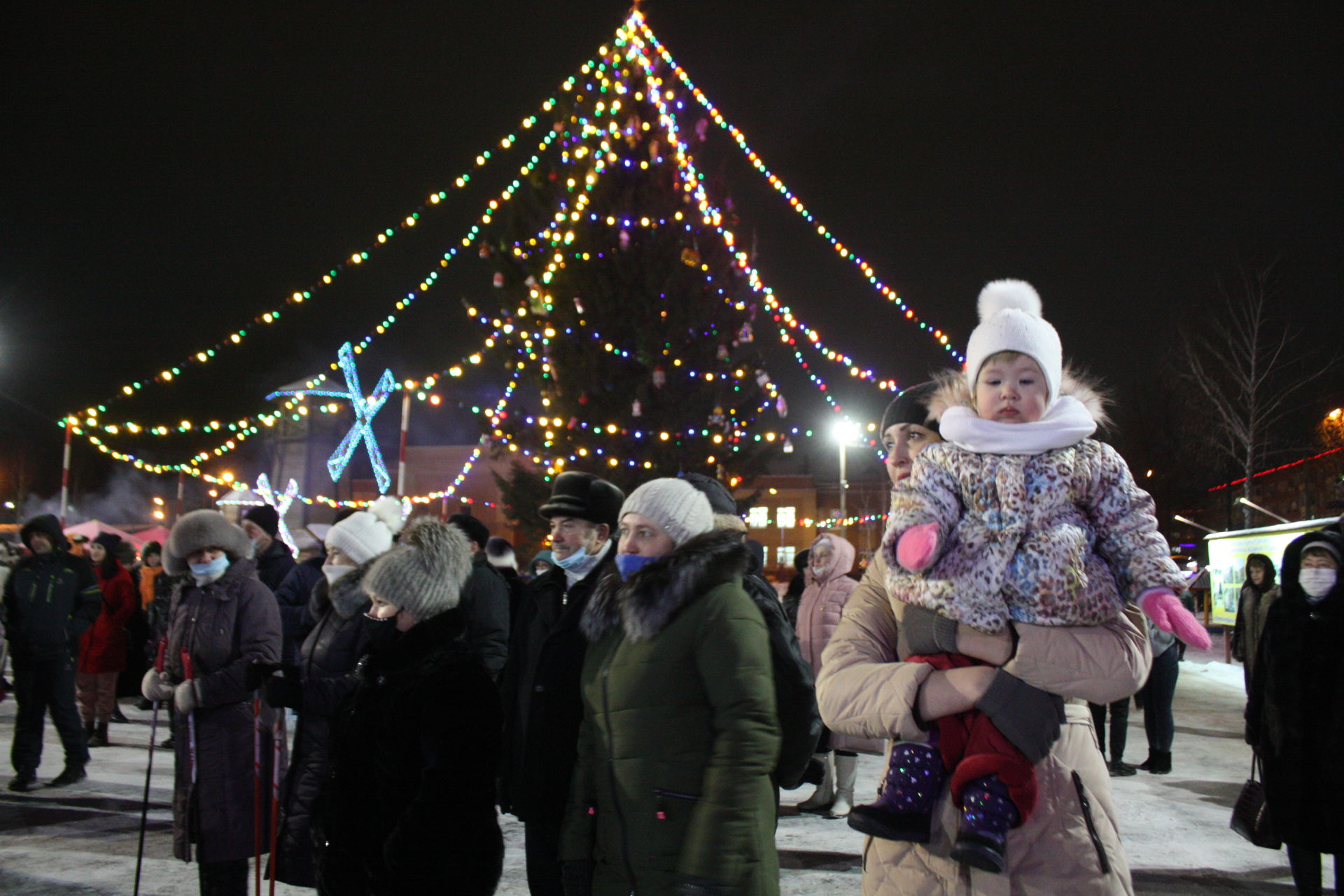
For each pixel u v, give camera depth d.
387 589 2.73
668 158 19.06
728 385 19.81
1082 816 1.97
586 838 2.78
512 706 3.74
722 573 2.60
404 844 2.50
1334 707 4.02
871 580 2.36
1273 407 25.53
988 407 2.15
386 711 2.68
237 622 4.25
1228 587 16.45
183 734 4.22
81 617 7.16
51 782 7.00
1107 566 1.99
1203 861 5.24
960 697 1.95
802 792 6.94
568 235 18.98
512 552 6.10
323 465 42.56
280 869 3.77
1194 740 9.18
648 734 2.51
